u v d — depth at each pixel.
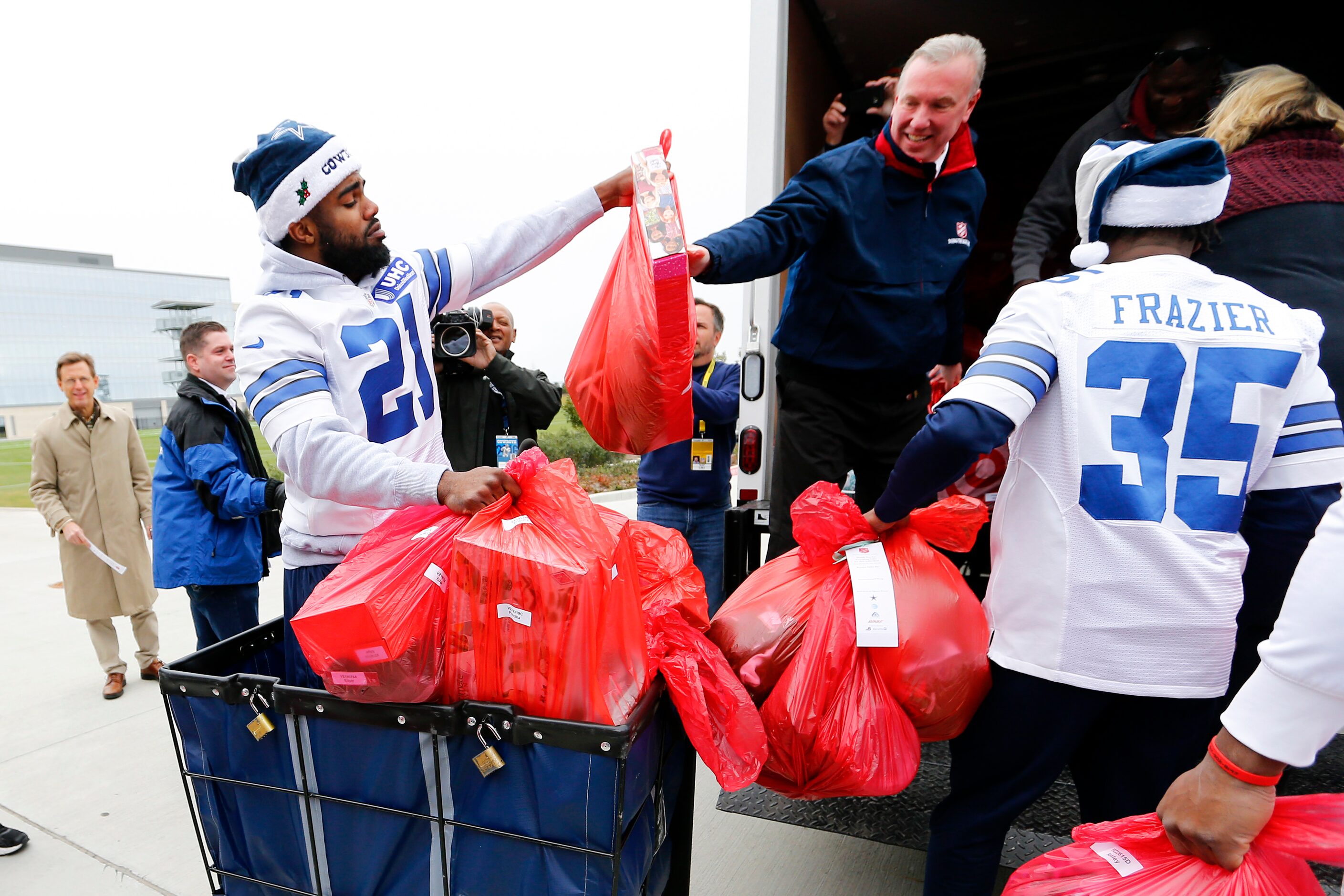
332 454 1.04
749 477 2.57
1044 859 0.94
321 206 1.21
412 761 0.99
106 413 3.22
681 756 1.26
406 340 1.29
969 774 1.22
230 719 1.09
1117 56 3.29
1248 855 0.82
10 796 2.39
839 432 2.02
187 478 2.63
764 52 2.48
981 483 1.54
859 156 1.79
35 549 7.30
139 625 3.35
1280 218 1.67
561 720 0.92
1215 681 1.04
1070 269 3.42
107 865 2.02
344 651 0.93
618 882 0.93
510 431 2.60
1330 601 0.71
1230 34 2.98
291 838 1.10
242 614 2.76
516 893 0.98
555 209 1.55
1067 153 2.73
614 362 1.27
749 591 1.33
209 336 2.61
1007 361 1.06
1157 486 1.01
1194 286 1.05
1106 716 1.15
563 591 0.92
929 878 1.24
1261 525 1.10
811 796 1.21
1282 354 1.01
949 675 1.15
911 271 1.85
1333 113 1.69
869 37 3.26
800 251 1.71
